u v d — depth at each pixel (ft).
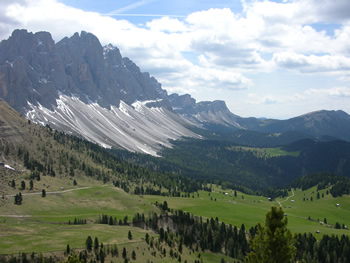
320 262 561.02
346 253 571.28
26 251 411.95
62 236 490.08
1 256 388.98
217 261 572.10
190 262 536.42
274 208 184.44
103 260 433.07
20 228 522.88
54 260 403.75
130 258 469.16
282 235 176.24
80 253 424.87
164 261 500.33
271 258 177.68
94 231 536.83
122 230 577.02
